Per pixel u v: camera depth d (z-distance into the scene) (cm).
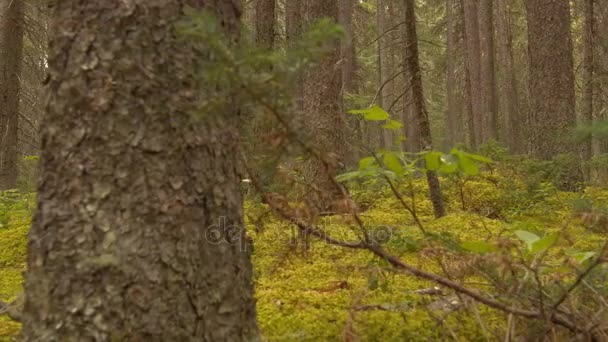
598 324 242
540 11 991
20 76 1161
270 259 447
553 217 661
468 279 363
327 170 240
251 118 241
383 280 355
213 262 229
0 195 854
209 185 229
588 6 1341
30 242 219
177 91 219
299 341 288
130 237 212
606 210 338
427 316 306
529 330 260
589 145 1026
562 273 267
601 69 1320
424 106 634
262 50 197
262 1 920
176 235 218
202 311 224
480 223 600
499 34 2020
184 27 192
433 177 657
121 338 210
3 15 1134
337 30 191
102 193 212
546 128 955
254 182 251
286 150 220
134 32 215
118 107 213
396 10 2058
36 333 214
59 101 216
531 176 744
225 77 198
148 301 213
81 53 214
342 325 303
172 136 219
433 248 258
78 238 212
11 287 431
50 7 225
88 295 211
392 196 755
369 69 2142
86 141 213
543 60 983
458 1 2127
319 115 723
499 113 2262
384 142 1628
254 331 250
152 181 215
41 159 220
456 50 2152
